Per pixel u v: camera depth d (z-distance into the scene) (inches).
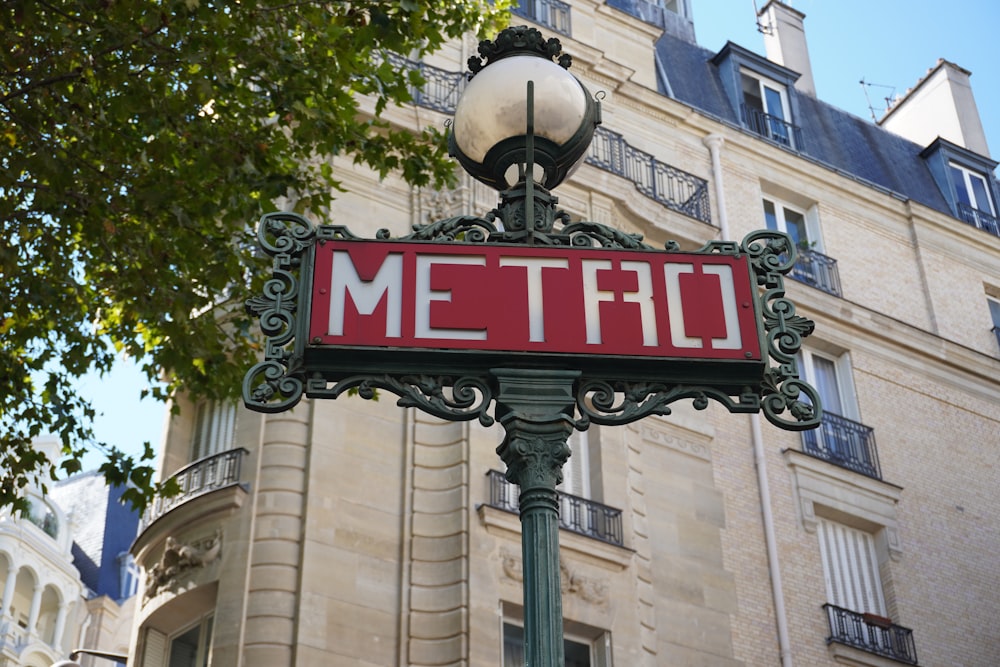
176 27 533.0
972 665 968.3
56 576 1701.5
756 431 970.1
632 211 981.2
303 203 587.8
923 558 995.9
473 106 266.7
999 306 1224.2
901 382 1088.2
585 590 802.2
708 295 241.4
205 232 584.7
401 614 759.7
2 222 549.0
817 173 1157.1
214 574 768.9
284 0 581.3
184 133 556.7
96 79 559.2
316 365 229.6
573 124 265.9
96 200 551.2
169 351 589.6
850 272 1129.4
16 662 1596.9
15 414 588.1
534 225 255.3
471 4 619.2
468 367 232.8
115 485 588.1
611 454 871.7
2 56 523.5
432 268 237.5
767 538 927.7
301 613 739.4
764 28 1364.4
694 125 1103.0
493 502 796.6
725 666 853.8
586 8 1115.9
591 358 233.1
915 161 1314.0
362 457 802.8
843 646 906.1
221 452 807.1
